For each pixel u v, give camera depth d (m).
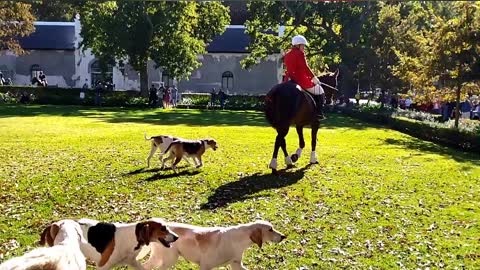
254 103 47.97
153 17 47.00
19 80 60.03
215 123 30.97
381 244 9.09
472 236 9.71
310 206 11.48
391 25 40.50
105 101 47.50
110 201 11.57
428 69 25.58
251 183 13.63
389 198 12.42
